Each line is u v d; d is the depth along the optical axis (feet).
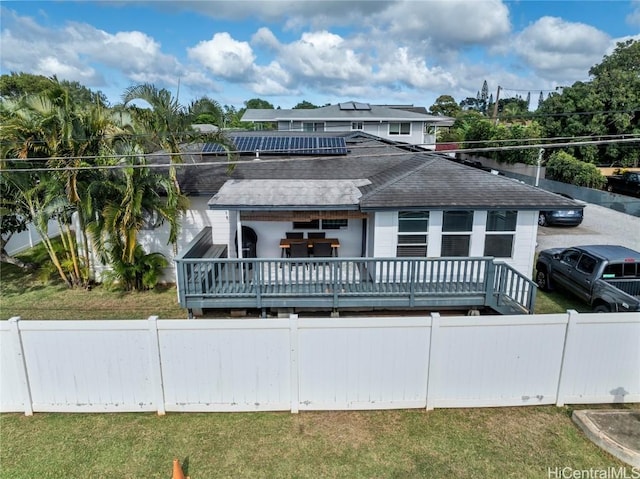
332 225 41.42
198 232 44.80
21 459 18.83
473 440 19.88
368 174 45.14
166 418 21.47
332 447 19.47
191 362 21.17
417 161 43.01
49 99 38.34
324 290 33.63
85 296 41.11
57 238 51.85
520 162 104.47
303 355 21.12
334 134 74.69
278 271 37.29
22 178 38.86
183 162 44.57
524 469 18.15
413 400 21.90
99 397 21.66
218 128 41.16
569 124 100.42
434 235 36.01
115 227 39.34
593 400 22.35
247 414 21.70
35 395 21.70
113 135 38.73
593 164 94.38
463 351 21.42
